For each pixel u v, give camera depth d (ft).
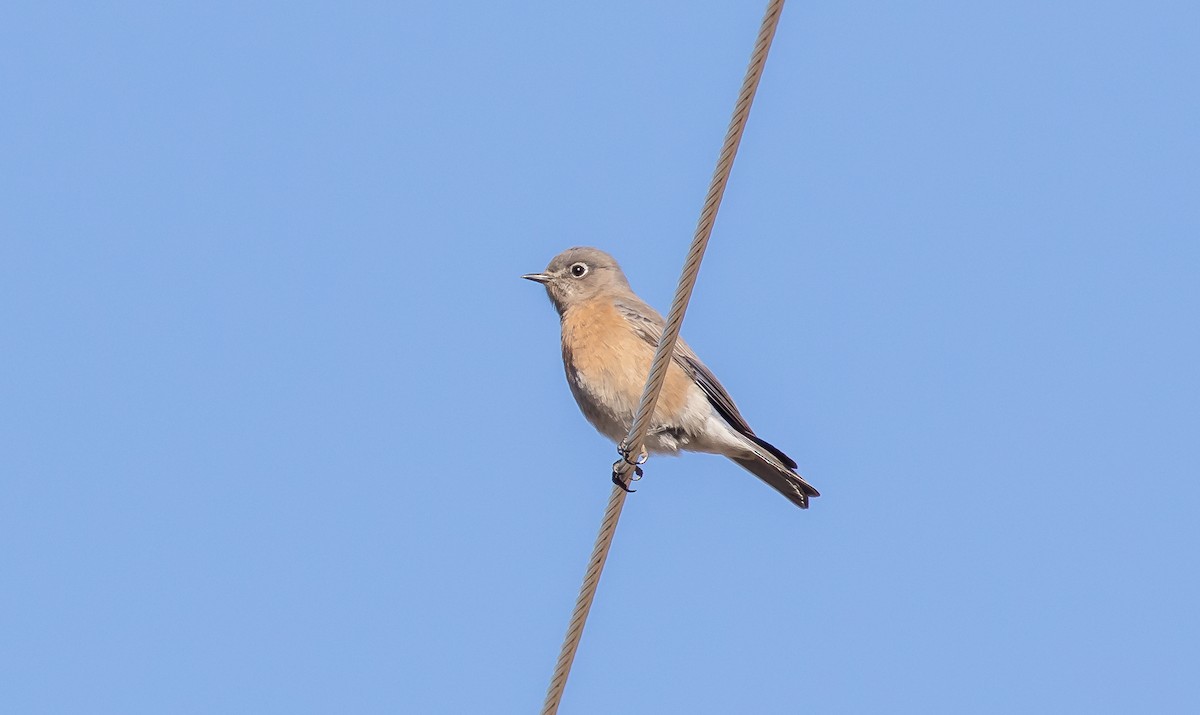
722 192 32.96
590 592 36.40
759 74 30.83
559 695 35.86
